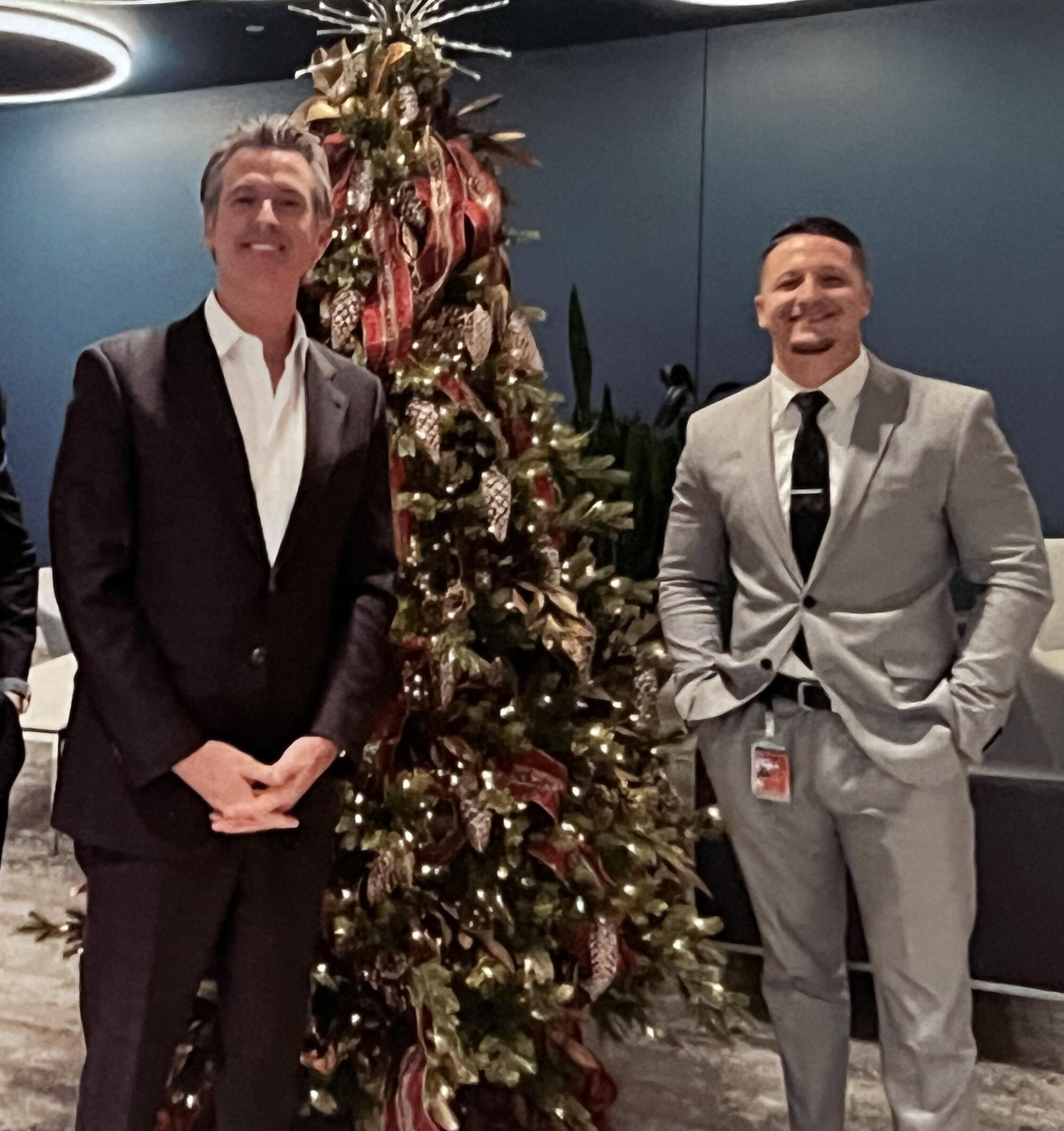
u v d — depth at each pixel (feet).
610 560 10.83
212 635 4.60
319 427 4.82
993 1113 7.36
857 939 8.52
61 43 14.74
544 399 6.32
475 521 6.04
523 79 15.57
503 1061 5.81
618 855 6.53
